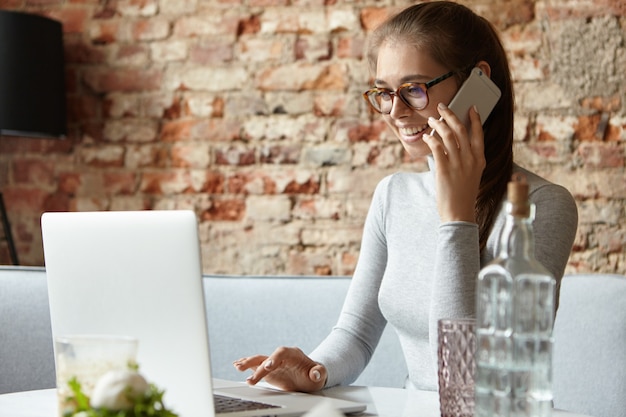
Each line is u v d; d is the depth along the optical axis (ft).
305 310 8.80
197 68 12.92
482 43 6.98
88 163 13.20
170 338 4.53
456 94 6.63
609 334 8.04
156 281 4.54
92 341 3.79
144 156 13.06
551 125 11.94
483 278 4.19
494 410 4.12
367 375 8.65
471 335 4.49
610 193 11.78
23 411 5.23
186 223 4.44
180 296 4.49
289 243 12.62
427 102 6.70
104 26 13.21
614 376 7.95
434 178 7.50
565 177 11.90
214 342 8.91
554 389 8.16
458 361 4.52
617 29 11.78
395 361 8.62
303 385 5.99
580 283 8.32
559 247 6.53
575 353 8.12
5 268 9.14
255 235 12.71
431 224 7.29
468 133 6.67
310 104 12.60
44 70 12.17
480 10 12.14
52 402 5.54
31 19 12.09
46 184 13.30
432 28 6.82
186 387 4.52
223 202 12.83
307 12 12.63
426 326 7.02
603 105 11.83
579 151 11.88
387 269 7.45
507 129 7.07
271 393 5.70
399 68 6.81
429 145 6.23
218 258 12.82
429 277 7.11
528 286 4.11
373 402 5.57
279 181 12.67
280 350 5.98
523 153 12.02
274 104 12.71
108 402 3.59
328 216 12.53
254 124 12.76
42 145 13.33
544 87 11.98
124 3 13.15
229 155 12.82
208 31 12.92
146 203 13.03
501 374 4.12
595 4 11.84
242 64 12.80
